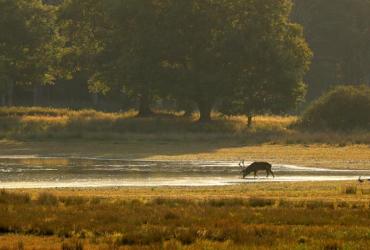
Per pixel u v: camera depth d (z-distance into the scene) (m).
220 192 114.81
